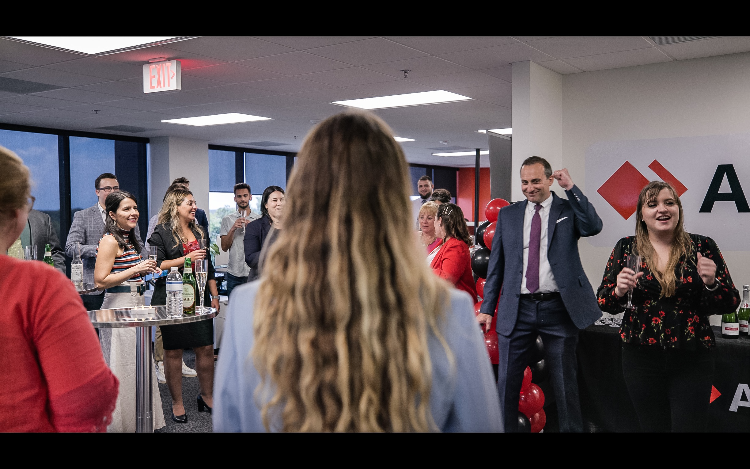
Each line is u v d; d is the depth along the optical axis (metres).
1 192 1.19
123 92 6.56
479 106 7.46
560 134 5.49
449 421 0.76
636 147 5.14
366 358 0.69
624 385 3.79
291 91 6.54
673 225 2.54
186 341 4.00
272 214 4.35
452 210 3.58
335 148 0.78
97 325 2.43
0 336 1.12
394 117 8.37
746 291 3.72
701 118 4.85
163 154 10.35
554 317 3.32
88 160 9.85
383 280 0.73
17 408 1.13
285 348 0.72
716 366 3.56
